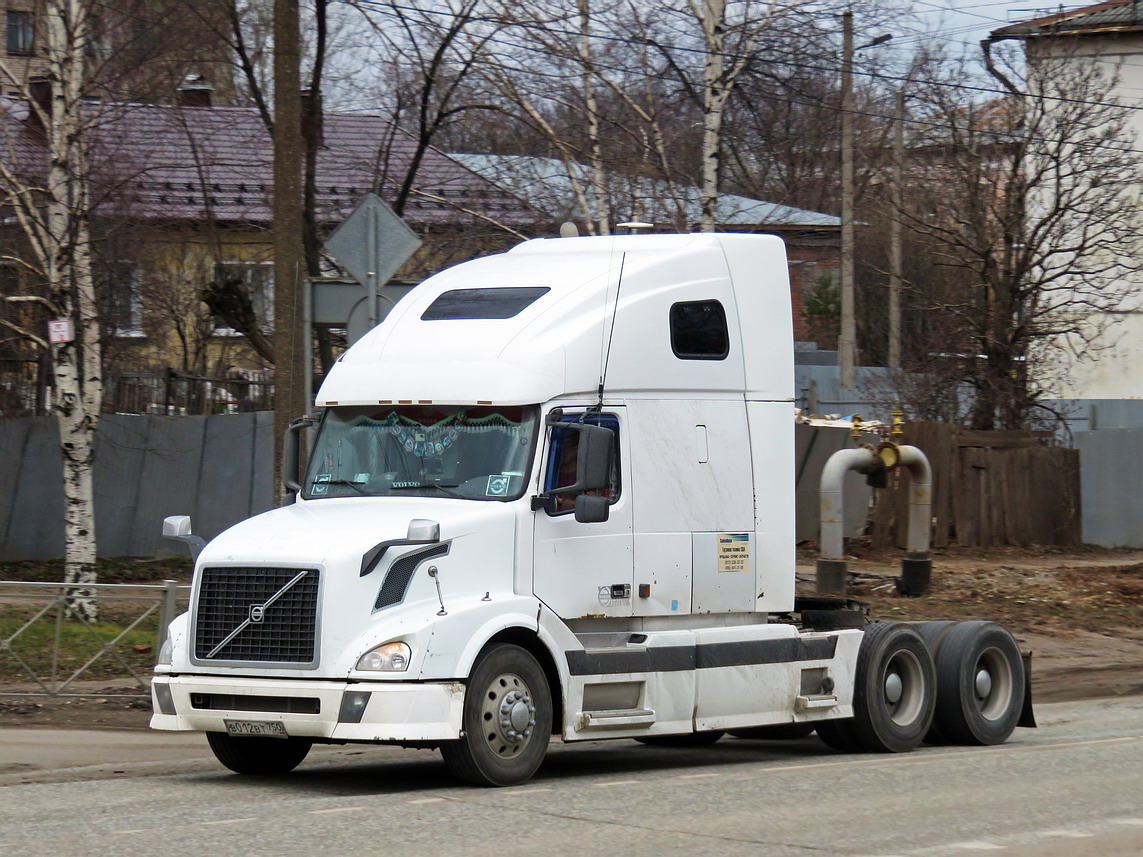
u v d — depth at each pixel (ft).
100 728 101.55
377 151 210.18
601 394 85.92
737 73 172.45
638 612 86.89
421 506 81.71
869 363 357.00
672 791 78.23
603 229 178.09
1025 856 61.05
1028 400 247.91
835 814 71.05
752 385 94.53
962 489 231.71
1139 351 367.66
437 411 85.05
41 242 137.08
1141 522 252.42
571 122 184.03
